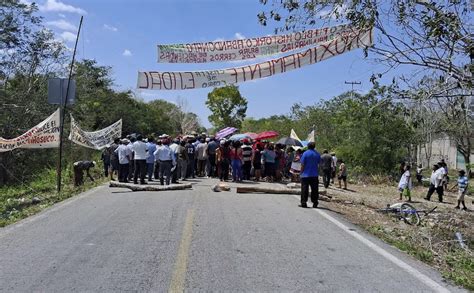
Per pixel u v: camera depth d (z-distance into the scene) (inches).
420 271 235.6
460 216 524.4
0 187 809.5
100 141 902.4
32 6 971.3
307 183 452.1
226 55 443.5
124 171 639.1
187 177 766.5
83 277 215.5
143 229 322.3
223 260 246.7
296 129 1610.5
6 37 947.3
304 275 223.9
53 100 533.3
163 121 2481.5
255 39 439.8
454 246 339.3
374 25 311.3
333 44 429.4
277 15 345.7
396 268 239.8
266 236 308.0
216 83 449.7
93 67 1711.4
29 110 1000.2
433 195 917.2
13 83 1035.9
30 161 991.6
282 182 753.0
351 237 312.3
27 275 218.5
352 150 1083.9
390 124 1039.6
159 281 210.4
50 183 721.0
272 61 442.6
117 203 449.1
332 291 202.1
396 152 1056.2
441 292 204.1
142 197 495.2
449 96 303.6
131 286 203.3
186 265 235.6
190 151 756.6
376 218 444.8
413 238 346.9
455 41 282.2
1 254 255.8
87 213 390.3
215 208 422.3
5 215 409.1
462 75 288.7
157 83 445.4
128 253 258.1
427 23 285.6
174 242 284.4
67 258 247.9
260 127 2101.4
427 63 304.7
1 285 204.5
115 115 1813.5
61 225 337.1
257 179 763.4
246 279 215.6
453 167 1823.3
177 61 440.1
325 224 359.9
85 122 1362.0
